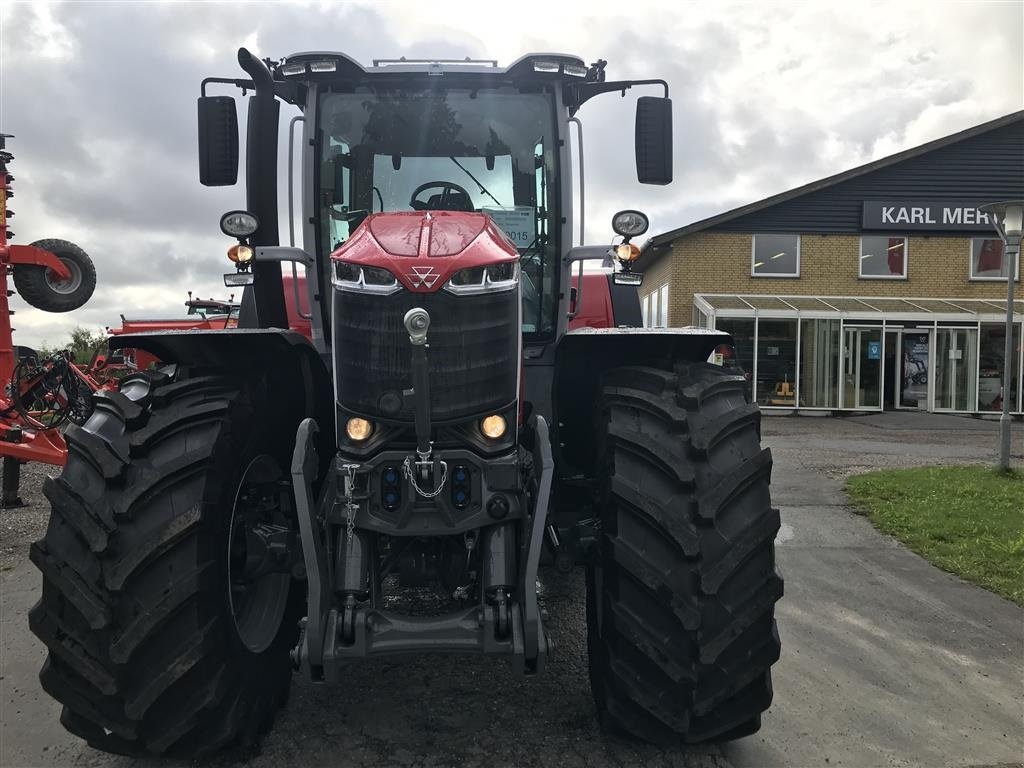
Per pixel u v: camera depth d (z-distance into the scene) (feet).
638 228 9.89
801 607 14.05
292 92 10.63
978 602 14.33
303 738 8.98
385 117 10.49
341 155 10.47
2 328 25.90
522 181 10.59
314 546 7.43
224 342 8.96
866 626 13.09
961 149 60.75
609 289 20.52
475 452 7.87
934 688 10.75
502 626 7.46
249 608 9.31
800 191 60.39
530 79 10.38
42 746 8.95
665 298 64.95
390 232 7.93
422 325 7.00
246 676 8.27
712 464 7.98
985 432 44.86
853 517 21.25
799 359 58.65
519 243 10.62
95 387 29.48
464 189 10.55
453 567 8.04
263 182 9.99
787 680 10.94
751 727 8.52
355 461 7.83
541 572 14.53
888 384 59.77
